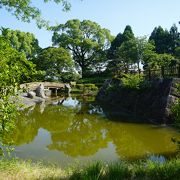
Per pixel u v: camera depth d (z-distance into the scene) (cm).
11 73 693
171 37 7050
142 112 2567
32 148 1559
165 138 1784
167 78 2358
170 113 2161
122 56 5894
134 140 1770
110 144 1691
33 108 3297
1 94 695
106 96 3881
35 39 7219
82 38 7194
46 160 1344
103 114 2803
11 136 1838
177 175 794
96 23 7406
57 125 2286
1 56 675
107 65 7050
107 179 778
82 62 7262
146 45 5625
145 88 2700
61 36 7181
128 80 3045
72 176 822
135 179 799
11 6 1125
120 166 867
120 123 2308
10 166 914
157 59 5038
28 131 2036
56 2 1223
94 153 1494
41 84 4681
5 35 722
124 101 3100
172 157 1382
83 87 5531
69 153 1487
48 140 1769
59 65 6138
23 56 712
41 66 6091
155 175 820
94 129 2120
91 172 801
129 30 7319
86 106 3478
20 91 735
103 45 7331
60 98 4538
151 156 1423
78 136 1902
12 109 709
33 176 836
